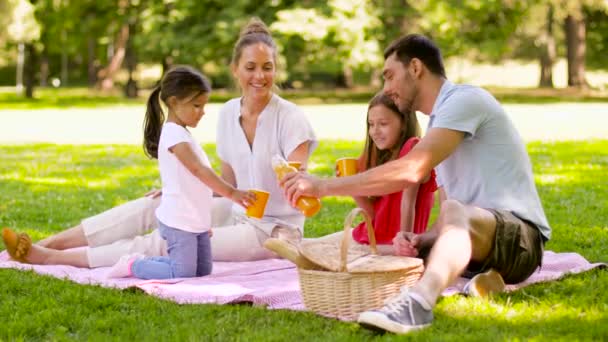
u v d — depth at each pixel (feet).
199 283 22.62
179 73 24.16
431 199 23.32
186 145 23.57
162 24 139.33
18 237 24.63
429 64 20.81
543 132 78.38
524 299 20.31
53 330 18.70
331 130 84.84
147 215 26.25
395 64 20.98
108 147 70.08
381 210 24.07
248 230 26.00
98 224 26.04
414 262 19.66
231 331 18.26
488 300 19.89
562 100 140.15
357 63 130.52
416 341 16.98
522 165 20.89
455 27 133.69
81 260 25.18
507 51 140.77
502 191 20.59
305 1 130.52
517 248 20.07
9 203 40.63
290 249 19.70
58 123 100.27
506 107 119.85
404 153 23.09
